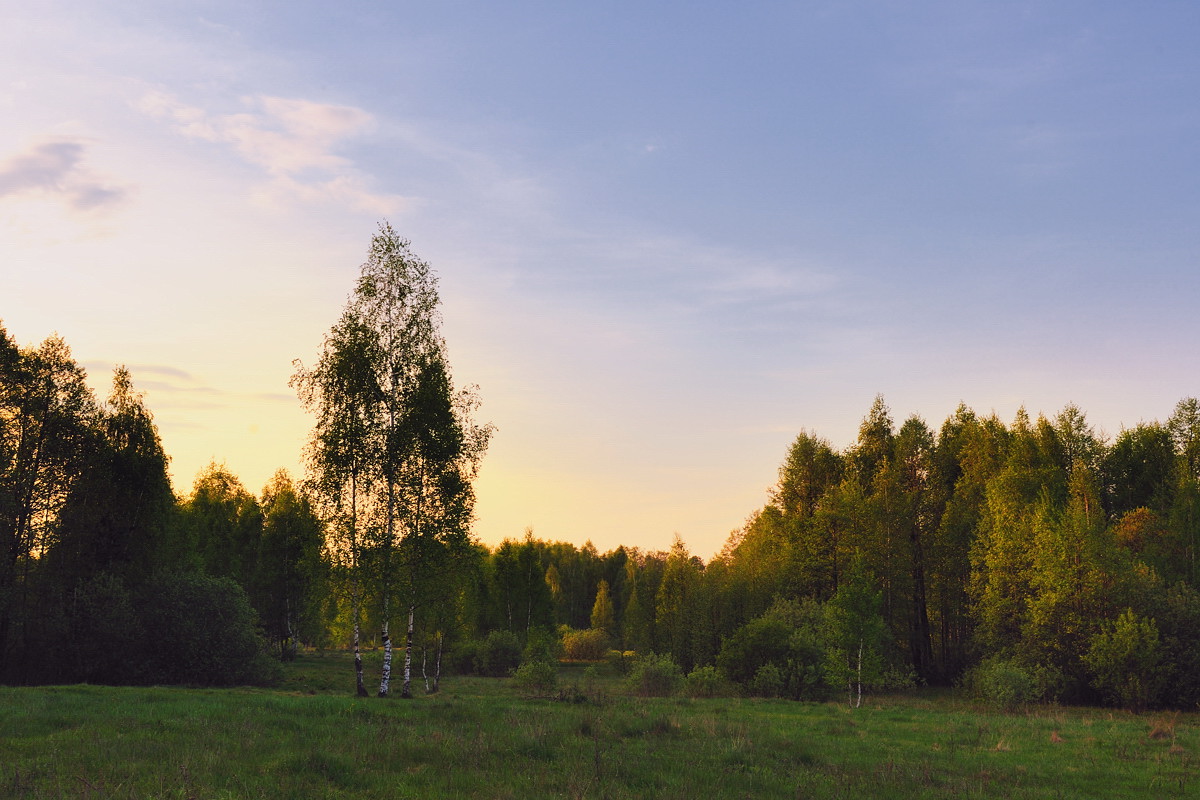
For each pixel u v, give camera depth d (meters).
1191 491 53.12
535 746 17.14
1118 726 28.45
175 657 43.88
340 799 11.84
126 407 49.00
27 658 43.47
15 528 42.88
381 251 33.72
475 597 66.94
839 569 53.69
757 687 42.31
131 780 12.05
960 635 57.53
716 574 60.66
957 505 56.53
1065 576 42.19
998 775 17.25
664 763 16.45
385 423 32.31
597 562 157.75
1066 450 60.59
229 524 72.88
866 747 21.16
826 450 63.84
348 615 34.75
